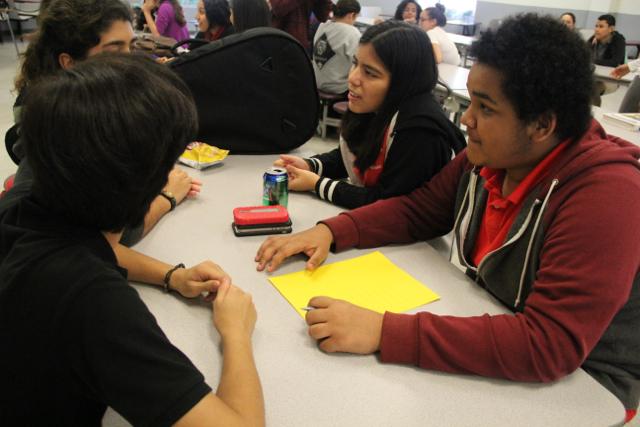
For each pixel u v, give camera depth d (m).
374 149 1.46
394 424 0.69
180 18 5.28
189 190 1.36
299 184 1.47
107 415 0.69
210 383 0.74
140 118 0.56
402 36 1.35
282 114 1.72
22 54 1.35
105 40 1.31
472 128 0.89
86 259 0.57
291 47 1.65
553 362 0.76
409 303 0.96
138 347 0.54
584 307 0.75
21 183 0.78
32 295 0.55
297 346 0.83
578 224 0.79
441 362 0.78
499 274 1.00
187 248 1.12
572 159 0.87
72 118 0.54
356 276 1.05
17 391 0.58
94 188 0.56
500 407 0.73
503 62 0.80
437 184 1.26
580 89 0.80
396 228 1.21
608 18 5.59
